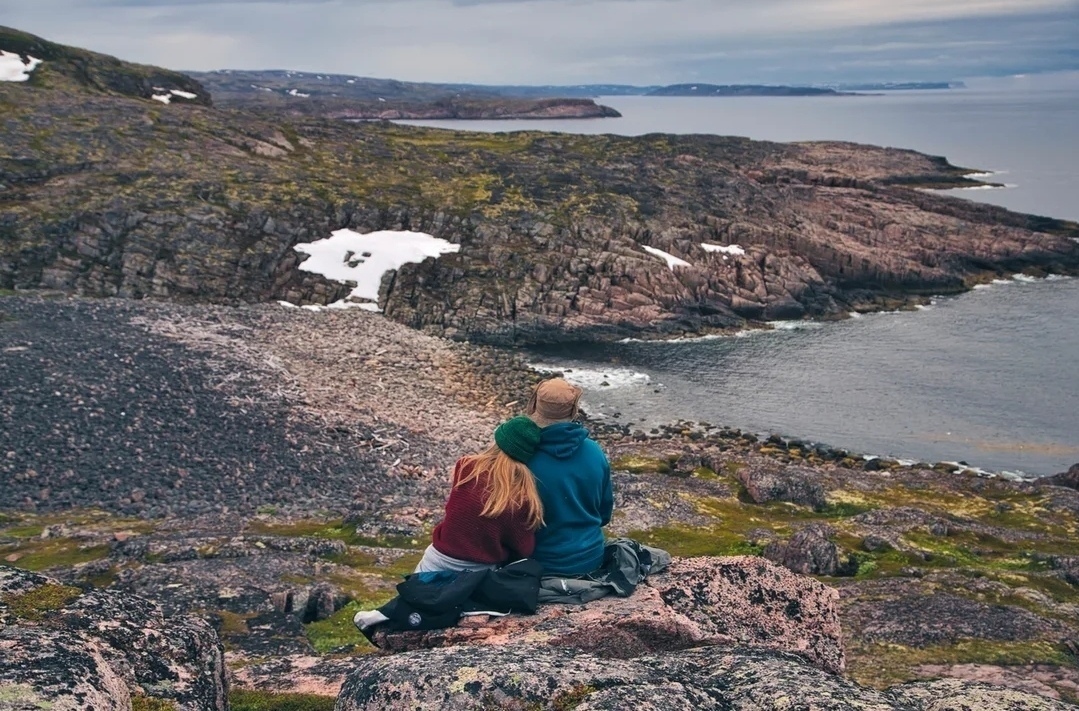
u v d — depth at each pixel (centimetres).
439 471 4756
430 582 889
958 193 18512
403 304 8712
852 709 615
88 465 4069
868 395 7100
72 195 9012
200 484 4081
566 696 641
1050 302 10062
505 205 10312
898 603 2872
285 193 9831
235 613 2391
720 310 9281
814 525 3834
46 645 662
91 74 14338
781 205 11588
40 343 5297
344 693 687
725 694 661
